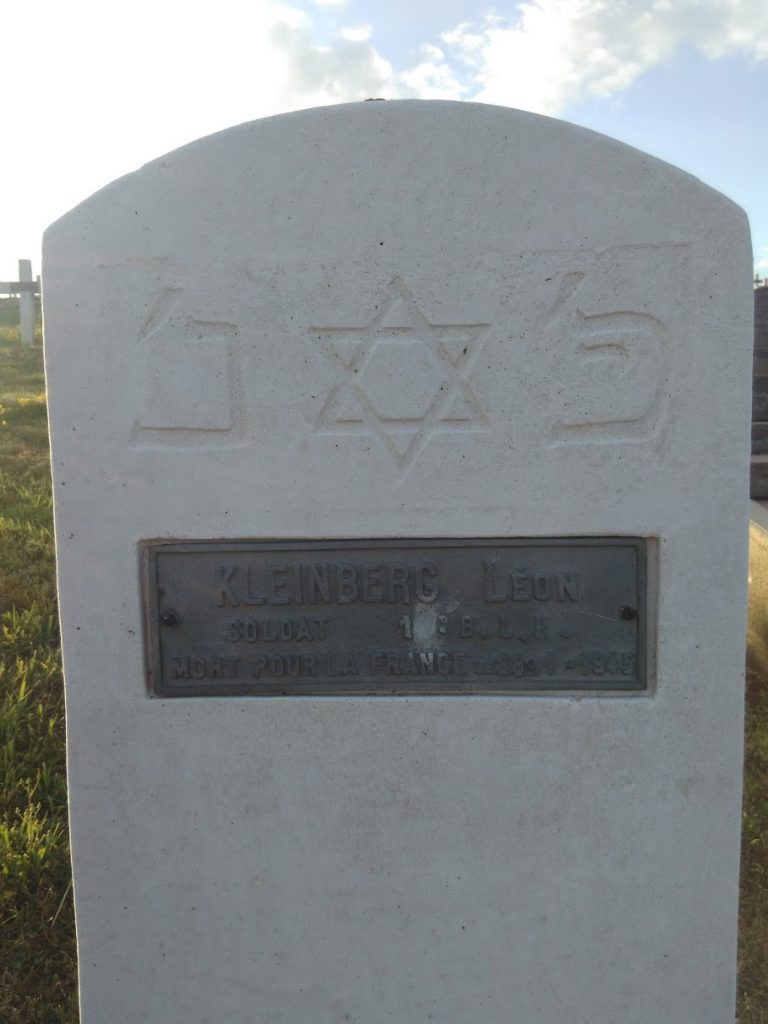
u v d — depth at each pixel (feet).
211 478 1.43
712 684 1.43
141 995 1.53
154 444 1.43
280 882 1.50
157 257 1.39
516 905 1.49
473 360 1.39
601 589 1.43
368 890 1.50
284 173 1.37
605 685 1.45
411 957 1.51
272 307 1.39
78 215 1.38
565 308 1.38
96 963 1.52
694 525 1.40
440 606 1.45
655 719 1.44
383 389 1.41
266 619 1.46
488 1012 1.52
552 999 1.51
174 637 1.46
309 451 1.42
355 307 1.39
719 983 1.49
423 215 1.37
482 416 1.41
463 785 1.47
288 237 1.38
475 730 1.46
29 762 2.31
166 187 1.38
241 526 1.44
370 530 1.44
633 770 1.46
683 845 1.47
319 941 1.51
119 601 1.45
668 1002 1.50
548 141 1.34
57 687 2.57
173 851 1.50
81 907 1.51
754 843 2.14
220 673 1.47
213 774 1.48
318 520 1.43
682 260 1.36
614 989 1.50
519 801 1.47
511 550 1.43
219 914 1.51
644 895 1.48
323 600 1.45
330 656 1.46
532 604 1.44
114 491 1.43
